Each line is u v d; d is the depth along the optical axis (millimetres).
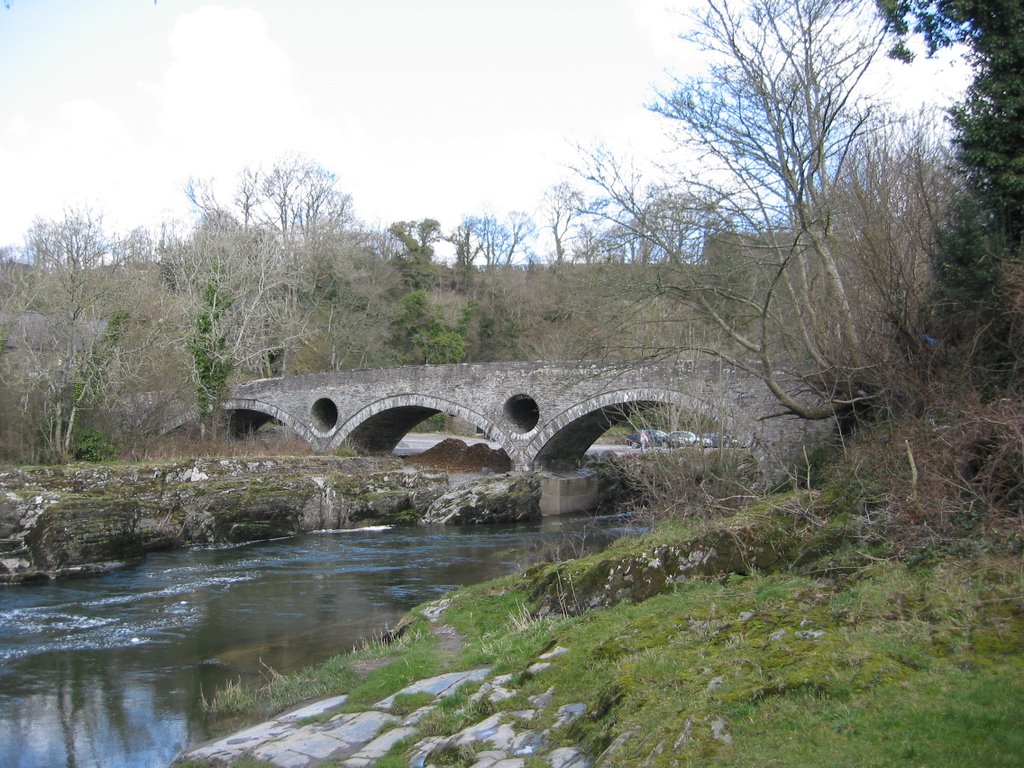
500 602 12977
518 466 32781
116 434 28172
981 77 12375
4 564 18828
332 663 11586
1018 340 11117
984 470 9266
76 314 26609
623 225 15008
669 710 6094
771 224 14875
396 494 29359
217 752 8438
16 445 24797
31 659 13117
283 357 46156
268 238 44781
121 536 21203
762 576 9766
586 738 6441
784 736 5375
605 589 11031
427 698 8852
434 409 35875
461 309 59000
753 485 16953
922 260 13852
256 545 24344
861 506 10109
